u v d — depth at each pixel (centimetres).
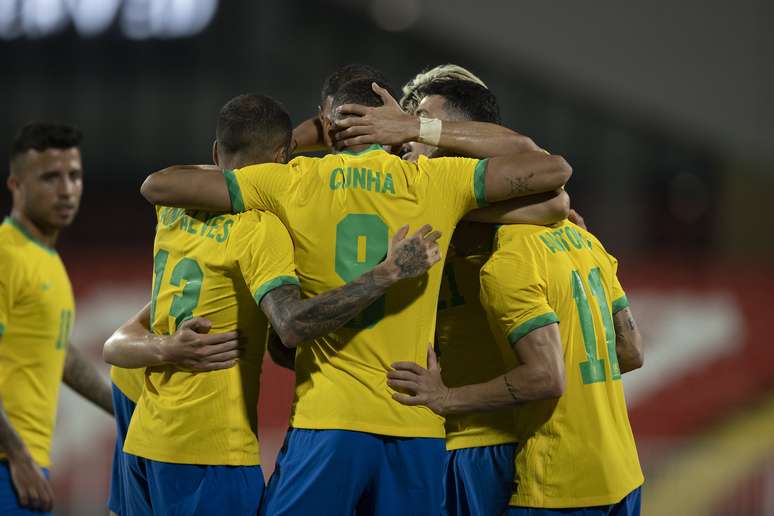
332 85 1459
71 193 1912
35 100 5172
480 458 1475
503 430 1466
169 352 1367
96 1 5259
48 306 1853
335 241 1332
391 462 1327
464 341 1490
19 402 1816
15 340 1819
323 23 5106
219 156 1440
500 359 1478
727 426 3344
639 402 3434
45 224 1905
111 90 5172
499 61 5109
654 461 3331
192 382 1382
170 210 1451
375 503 1332
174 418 1385
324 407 1314
